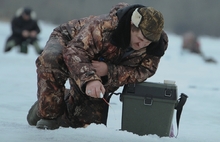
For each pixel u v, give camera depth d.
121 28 10.95
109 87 11.92
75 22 12.05
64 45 11.73
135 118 11.54
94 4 164.62
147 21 10.62
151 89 11.47
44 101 11.55
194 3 175.25
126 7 11.09
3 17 143.00
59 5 159.75
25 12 45.00
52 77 11.47
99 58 11.51
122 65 11.59
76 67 10.88
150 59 11.62
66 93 12.59
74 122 12.31
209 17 174.12
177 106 11.76
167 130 11.48
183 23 171.62
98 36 11.16
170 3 174.25
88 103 12.17
